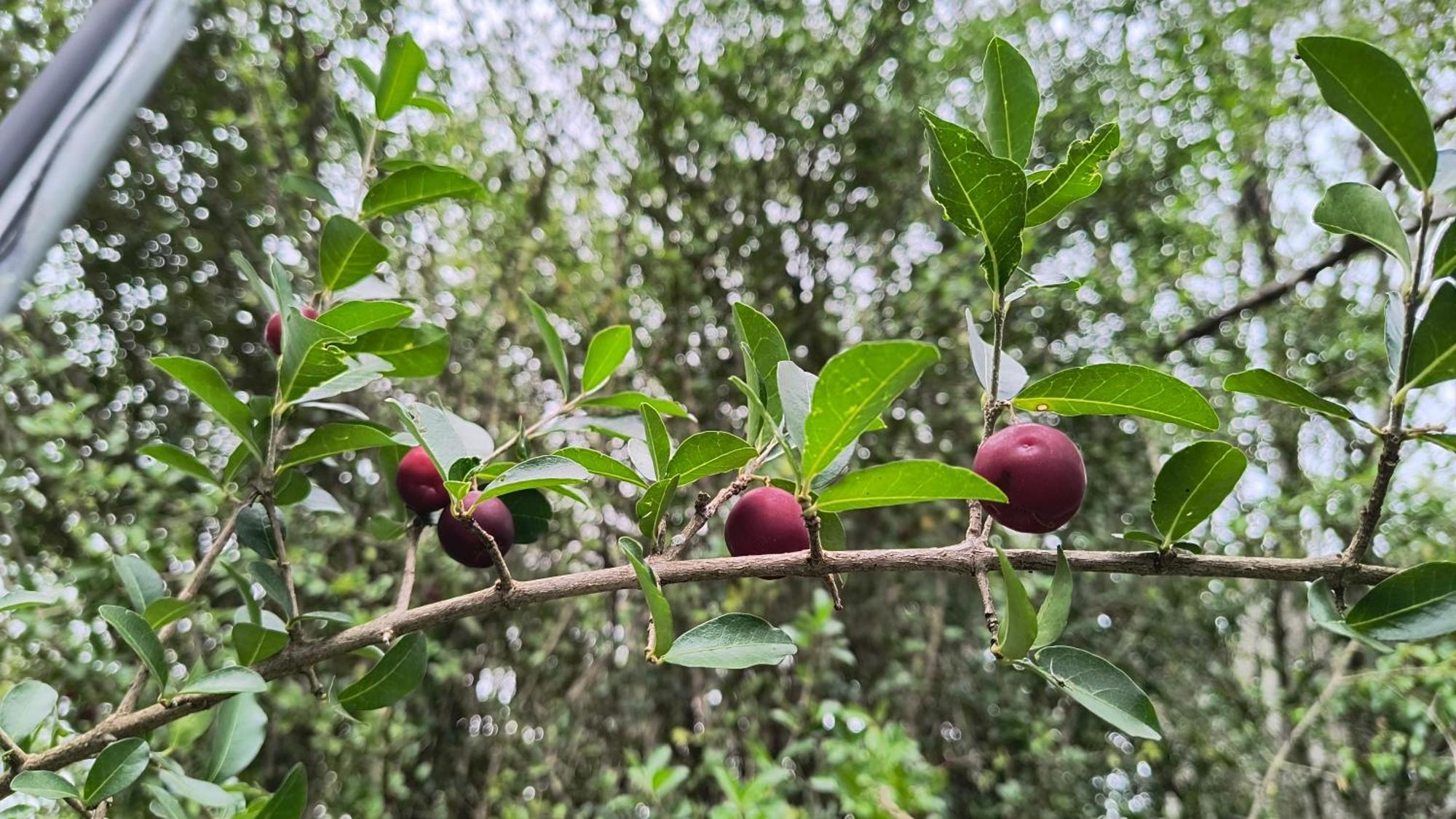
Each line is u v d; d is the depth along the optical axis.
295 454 1.42
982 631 5.52
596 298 5.25
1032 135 1.28
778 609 5.41
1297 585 5.58
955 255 5.01
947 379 5.59
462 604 1.22
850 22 5.73
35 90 1.23
